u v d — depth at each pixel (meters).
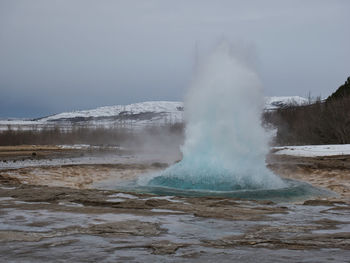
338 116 51.72
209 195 12.68
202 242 5.62
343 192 14.35
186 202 9.83
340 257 4.84
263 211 8.48
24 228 6.42
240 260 4.70
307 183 16.08
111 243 5.50
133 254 4.93
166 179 15.29
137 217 7.52
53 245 5.35
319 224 7.03
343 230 6.51
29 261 4.57
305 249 5.24
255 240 5.75
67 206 8.80
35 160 35.56
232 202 9.81
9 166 28.25
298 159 28.38
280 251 5.13
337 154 32.97
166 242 5.59
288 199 12.39
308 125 58.59
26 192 10.98
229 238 5.88
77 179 18.16
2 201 9.52
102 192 11.25
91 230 6.31
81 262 4.55
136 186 15.12
